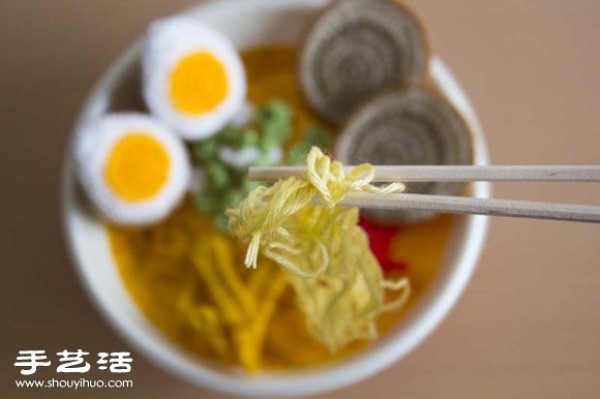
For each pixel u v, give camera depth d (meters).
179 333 0.36
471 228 0.34
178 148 0.36
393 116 0.35
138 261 0.37
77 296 0.38
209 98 0.35
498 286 0.38
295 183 0.24
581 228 0.38
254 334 0.35
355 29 0.35
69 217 0.34
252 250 0.24
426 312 0.33
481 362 0.38
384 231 0.35
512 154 0.38
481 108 0.38
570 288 0.38
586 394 0.38
